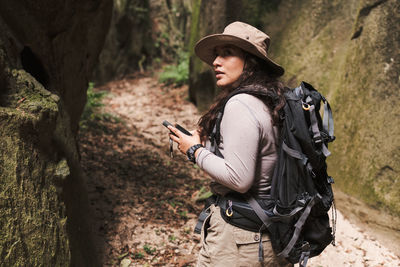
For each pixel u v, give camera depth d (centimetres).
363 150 407
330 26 515
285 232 166
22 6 262
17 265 161
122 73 1130
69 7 312
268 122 161
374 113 399
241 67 173
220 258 173
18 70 224
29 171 184
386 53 391
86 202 269
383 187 381
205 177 538
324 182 174
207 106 808
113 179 462
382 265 346
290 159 162
